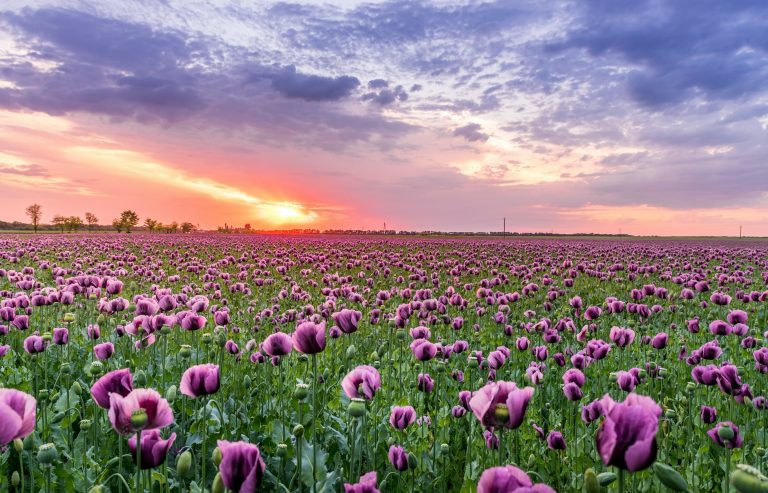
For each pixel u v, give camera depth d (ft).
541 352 21.33
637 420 6.28
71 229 397.80
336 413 18.39
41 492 12.84
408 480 14.15
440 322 32.53
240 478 7.62
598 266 66.85
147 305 21.01
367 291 43.80
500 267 74.64
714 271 73.15
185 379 10.94
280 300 41.91
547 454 16.10
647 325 35.04
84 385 20.12
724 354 29.17
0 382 19.25
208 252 99.04
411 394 20.47
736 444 13.94
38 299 27.81
